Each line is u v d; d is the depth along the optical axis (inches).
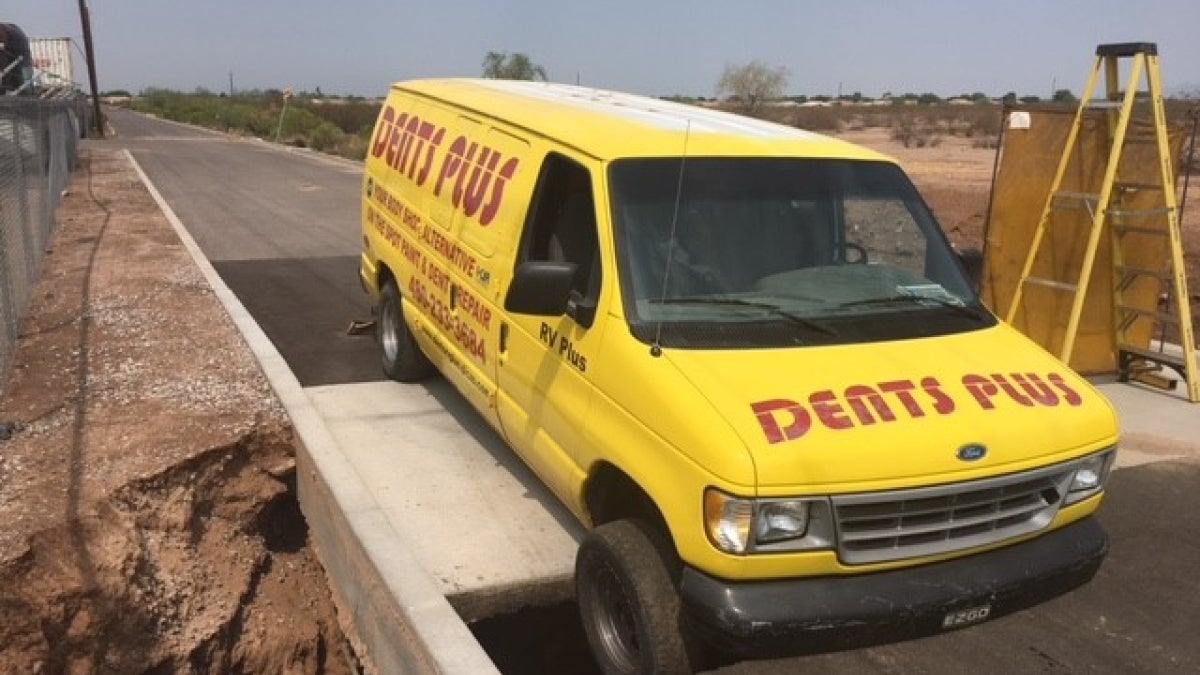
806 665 173.6
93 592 198.4
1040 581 157.9
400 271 282.2
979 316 189.5
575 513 185.6
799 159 198.2
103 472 228.7
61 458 235.3
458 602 187.9
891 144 1806.1
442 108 271.6
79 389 284.0
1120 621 190.9
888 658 176.4
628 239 175.8
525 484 235.3
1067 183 323.0
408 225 276.2
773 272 181.3
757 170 192.4
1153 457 270.8
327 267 509.4
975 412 155.3
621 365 164.7
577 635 203.8
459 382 237.9
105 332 342.3
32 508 210.7
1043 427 157.3
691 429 147.3
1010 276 338.3
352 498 209.9
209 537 234.4
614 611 167.6
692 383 154.0
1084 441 161.3
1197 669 175.6
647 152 187.9
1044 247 329.7
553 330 186.1
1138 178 321.7
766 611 141.7
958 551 152.3
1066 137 319.3
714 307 171.8
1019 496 156.5
